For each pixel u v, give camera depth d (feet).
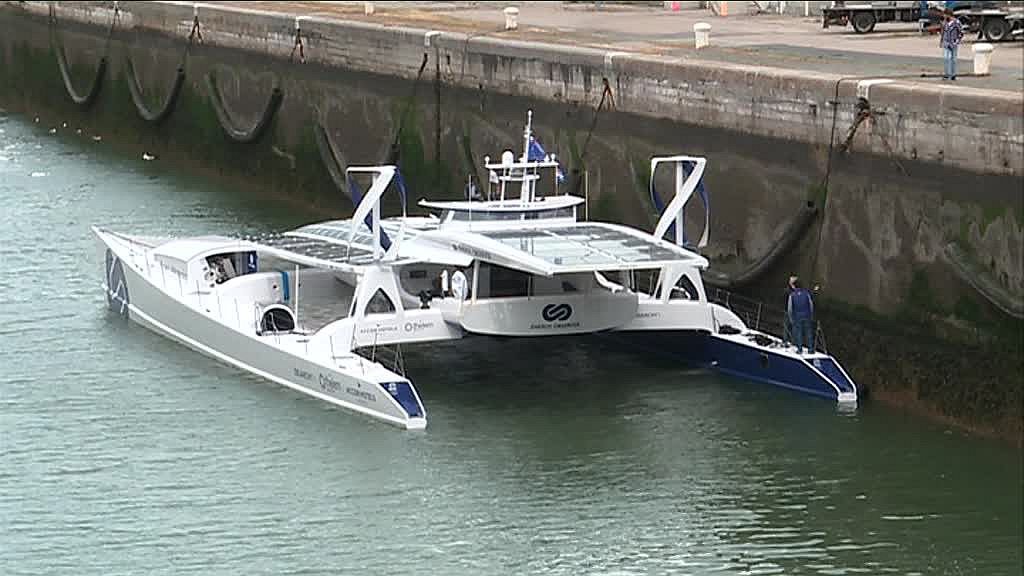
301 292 158.20
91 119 291.79
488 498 123.85
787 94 150.51
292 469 128.16
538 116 184.75
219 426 136.26
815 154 148.15
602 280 149.38
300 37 231.50
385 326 142.00
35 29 312.91
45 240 197.16
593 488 125.80
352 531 118.62
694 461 130.52
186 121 260.83
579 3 276.62
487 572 113.19
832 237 146.51
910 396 139.44
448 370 149.79
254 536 117.60
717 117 159.12
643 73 168.35
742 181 156.66
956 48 156.87
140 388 144.87
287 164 234.17
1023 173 129.80
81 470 127.65
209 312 153.48
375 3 271.28
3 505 121.90
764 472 128.67
